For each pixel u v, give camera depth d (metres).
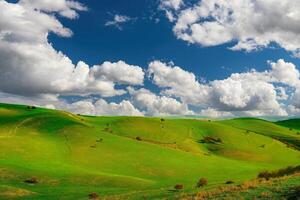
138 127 182.25
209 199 34.66
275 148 184.25
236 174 98.44
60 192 63.28
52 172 83.19
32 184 71.56
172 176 94.31
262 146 184.25
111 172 94.19
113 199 49.38
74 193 62.03
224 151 166.25
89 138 131.50
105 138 133.88
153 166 103.19
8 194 58.84
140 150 121.62
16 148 103.69
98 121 189.88
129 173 95.12
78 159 105.06
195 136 187.50
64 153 111.06
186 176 94.19
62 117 163.75
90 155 110.56
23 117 162.88
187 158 119.88
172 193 48.81
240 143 184.75
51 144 120.12
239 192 35.47
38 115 166.88
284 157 166.88
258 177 62.09
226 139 188.88
